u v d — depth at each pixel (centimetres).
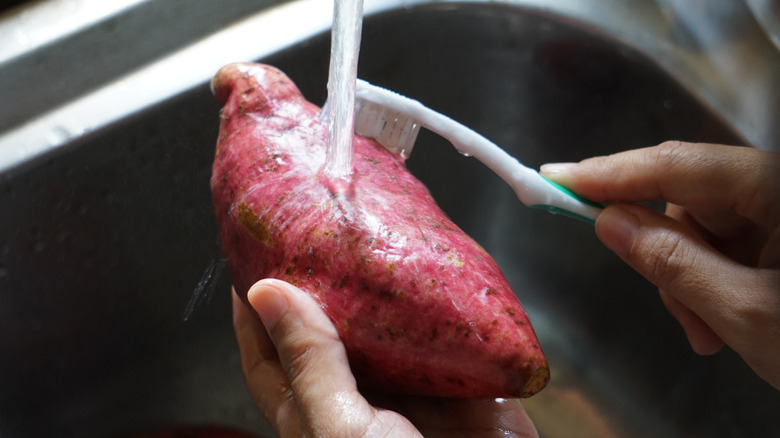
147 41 75
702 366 72
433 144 81
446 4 77
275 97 56
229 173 53
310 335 45
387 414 45
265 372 57
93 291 69
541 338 82
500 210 85
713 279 51
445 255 46
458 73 81
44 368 66
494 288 46
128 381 69
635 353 78
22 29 76
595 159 60
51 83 72
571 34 76
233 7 78
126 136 70
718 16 77
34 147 67
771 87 72
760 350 51
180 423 70
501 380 44
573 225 81
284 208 49
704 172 56
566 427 76
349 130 49
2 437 63
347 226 47
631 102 76
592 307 81
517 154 84
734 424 70
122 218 70
